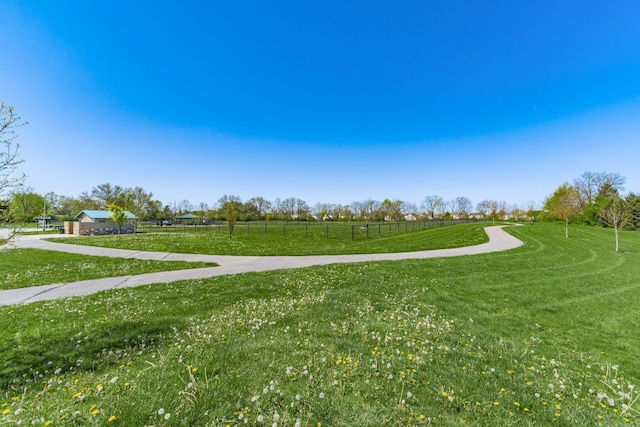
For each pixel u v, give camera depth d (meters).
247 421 2.92
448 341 5.76
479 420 3.22
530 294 9.73
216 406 3.17
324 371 4.08
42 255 18.58
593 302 8.98
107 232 40.25
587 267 14.17
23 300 9.06
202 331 5.87
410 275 12.29
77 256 18.39
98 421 2.85
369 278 11.68
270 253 19.91
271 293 9.70
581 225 44.50
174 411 3.04
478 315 7.78
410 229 44.69
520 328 6.96
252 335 5.62
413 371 4.23
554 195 53.88
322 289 10.12
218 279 11.75
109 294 9.56
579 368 5.07
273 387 3.47
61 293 9.93
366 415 3.12
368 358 4.61
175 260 16.97
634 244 22.95
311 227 52.88
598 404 3.88
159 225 60.78
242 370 4.04
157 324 6.52
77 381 3.84
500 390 3.90
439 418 3.20
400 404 3.37
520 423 3.24
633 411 3.69
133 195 64.94
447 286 10.62
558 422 3.34
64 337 5.79
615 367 4.96
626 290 10.27
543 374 4.64
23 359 4.86
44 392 3.65
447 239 28.58
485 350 5.49
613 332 6.86
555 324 7.32
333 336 5.65
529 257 16.86
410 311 7.89
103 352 4.93
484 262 15.10
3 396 3.68
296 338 5.46
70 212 70.69
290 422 2.96
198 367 4.08
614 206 20.59
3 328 6.43
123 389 3.51
